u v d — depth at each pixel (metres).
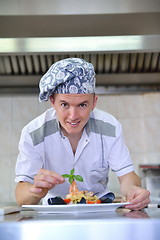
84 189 1.19
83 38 1.70
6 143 2.40
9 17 1.72
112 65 2.11
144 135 2.41
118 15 1.73
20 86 2.29
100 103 2.45
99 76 2.19
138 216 0.59
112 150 1.12
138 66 2.13
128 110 2.44
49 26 1.72
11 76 2.18
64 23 1.73
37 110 2.44
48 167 1.16
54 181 0.78
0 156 2.38
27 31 1.72
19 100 2.45
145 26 1.74
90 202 0.77
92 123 1.12
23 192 0.94
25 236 0.49
